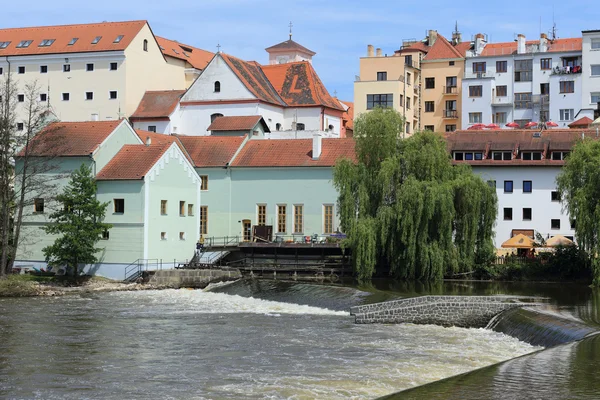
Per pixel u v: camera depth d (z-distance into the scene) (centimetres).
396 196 9169
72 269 9475
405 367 4834
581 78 14688
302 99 13675
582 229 8538
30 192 9700
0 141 9169
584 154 8850
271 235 10612
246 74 13312
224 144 11319
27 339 5788
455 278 9238
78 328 6269
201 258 10225
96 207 9281
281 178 10769
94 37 13988
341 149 10812
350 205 9600
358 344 5581
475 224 9031
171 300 8044
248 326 6400
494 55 15425
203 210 11100
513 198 10462
